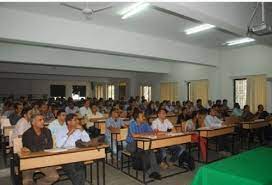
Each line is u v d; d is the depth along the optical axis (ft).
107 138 16.70
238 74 27.84
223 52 29.53
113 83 50.96
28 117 14.61
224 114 24.13
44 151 10.14
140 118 14.93
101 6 15.01
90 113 24.61
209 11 12.41
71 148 10.71
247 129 20.76
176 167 14.80
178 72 36.04
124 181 12.62
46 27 16.98
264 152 8.16
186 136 14.33
